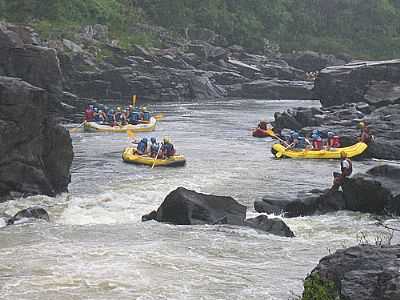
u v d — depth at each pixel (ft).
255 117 331.16
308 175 164.96
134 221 109.81
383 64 317.22
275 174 165.78
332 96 328.29
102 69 447.01
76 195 134.21
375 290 53.72
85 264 76.95
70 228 97.25
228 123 299.38
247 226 100.48
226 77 511.81
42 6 503.20
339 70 329.93
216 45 606.14
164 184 148.46
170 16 612.29
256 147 219.00
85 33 494.59
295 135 204.54
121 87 434.71
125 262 78.13
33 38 333.21
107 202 127.13
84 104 334.44
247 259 82.07
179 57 514.68
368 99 289.12
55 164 136.15
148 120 275.18
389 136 212.23
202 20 630.74
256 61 581.12
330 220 112.47
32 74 281.95
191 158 191.11
